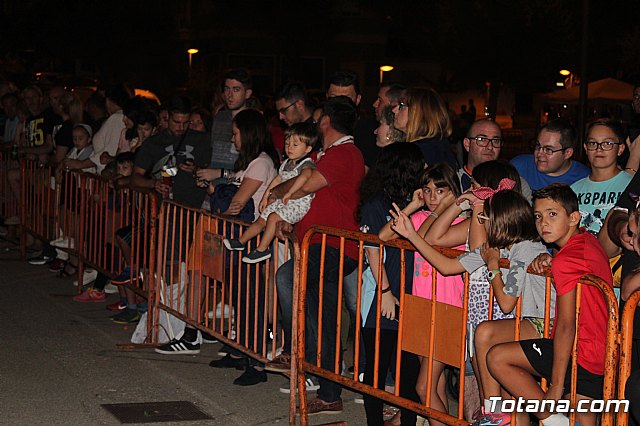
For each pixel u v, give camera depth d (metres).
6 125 13.07
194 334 7.40
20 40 35.50
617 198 5.63
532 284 4.53
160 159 8.50
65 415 5.86
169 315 7.55
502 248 4.56
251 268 6.66
